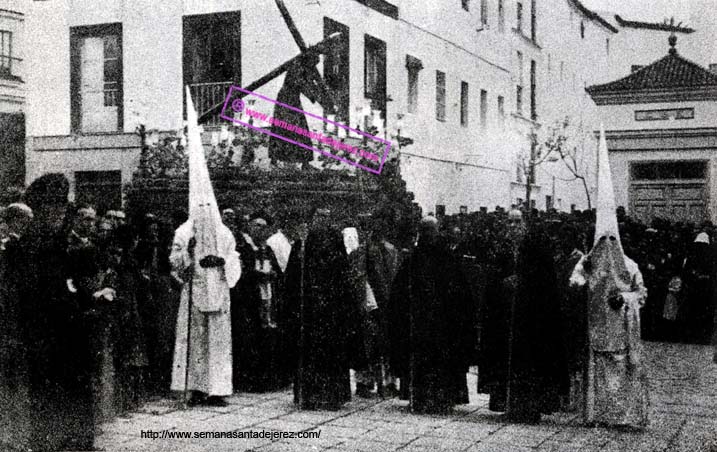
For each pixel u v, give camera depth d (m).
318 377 7.59
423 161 19.77
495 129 24.05
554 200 26.11
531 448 6.18
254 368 8.52
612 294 6.84
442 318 7.45
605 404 6.88
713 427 6.97
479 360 7.55
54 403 5.79
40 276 5.69
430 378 7.45
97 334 6.50
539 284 7.09
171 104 16.86
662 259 13.35
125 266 7.27
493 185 23.05
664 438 6.57
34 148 16.28
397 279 7.64
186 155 13.71
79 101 16.97
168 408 7.63
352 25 17.53
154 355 8.05
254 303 8.51
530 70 26.80
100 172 15.91
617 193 19.48
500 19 24.83
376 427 6.87
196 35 16.80
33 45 16.84
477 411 7.65
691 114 18.88
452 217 12.04
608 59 29.34
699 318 12.97
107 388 6.72
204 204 7.82
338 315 7.61
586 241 7.32
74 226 6.11
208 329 7.73
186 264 7.75
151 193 13.20
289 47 16.27
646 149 19.20
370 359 8.31
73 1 16.86
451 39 21.73
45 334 5.71
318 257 7.67
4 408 5.75
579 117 28.55
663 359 11.09
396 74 19.31
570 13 28.47
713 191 18.69
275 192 12.52
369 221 8.78
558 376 7.11
